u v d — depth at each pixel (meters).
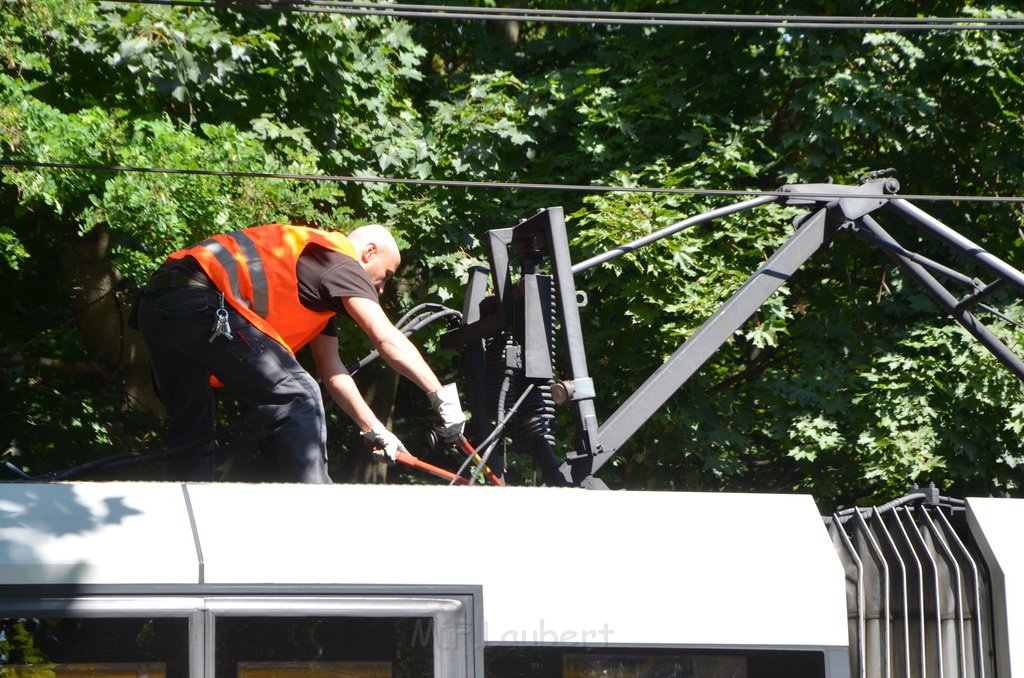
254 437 10.18
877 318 26.89
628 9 28.19
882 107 25.67
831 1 26.55
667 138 26.61
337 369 11.27
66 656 7.28
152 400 26.38
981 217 27.69
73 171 19.58
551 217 12.20
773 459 30.94
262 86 22.64
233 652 7.51
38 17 19.84
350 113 23.66
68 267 25.50
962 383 24.48
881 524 9.26
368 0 23.56
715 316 13.00
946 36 26.00
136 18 20.92
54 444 26.98
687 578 8.30
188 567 7.56
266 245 10.40
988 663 8.96
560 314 11.99
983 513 9.36
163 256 20.22
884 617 8.91
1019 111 26.97
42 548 7.41
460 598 7.90
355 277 10.52
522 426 12.09
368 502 8.23
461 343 13.64
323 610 7.68
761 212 24.97
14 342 28.64
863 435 24.72
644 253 23.44
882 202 14.70
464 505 8.35
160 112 22.06
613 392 25.22
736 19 13.91
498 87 26.31
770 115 27.91
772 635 8.30
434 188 23.97
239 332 10.12
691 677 8.12
